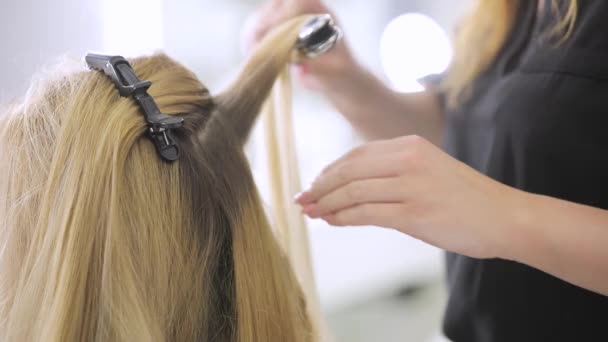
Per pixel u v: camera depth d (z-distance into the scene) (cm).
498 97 74
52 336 47
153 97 53
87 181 48
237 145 56
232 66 124
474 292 78
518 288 73
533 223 52
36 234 49
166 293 50
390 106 91
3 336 49
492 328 77
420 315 170
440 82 94
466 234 52
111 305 47
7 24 76
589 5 67
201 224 52
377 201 54
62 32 82
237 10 122
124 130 49
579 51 66
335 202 55
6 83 77
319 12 79
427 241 53
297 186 68
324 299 149
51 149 50
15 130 52
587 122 65
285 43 65
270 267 55
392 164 53
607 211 53
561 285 70
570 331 71
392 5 157
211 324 53
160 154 50
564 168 67
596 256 52
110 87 52
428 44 157
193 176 52
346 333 156
